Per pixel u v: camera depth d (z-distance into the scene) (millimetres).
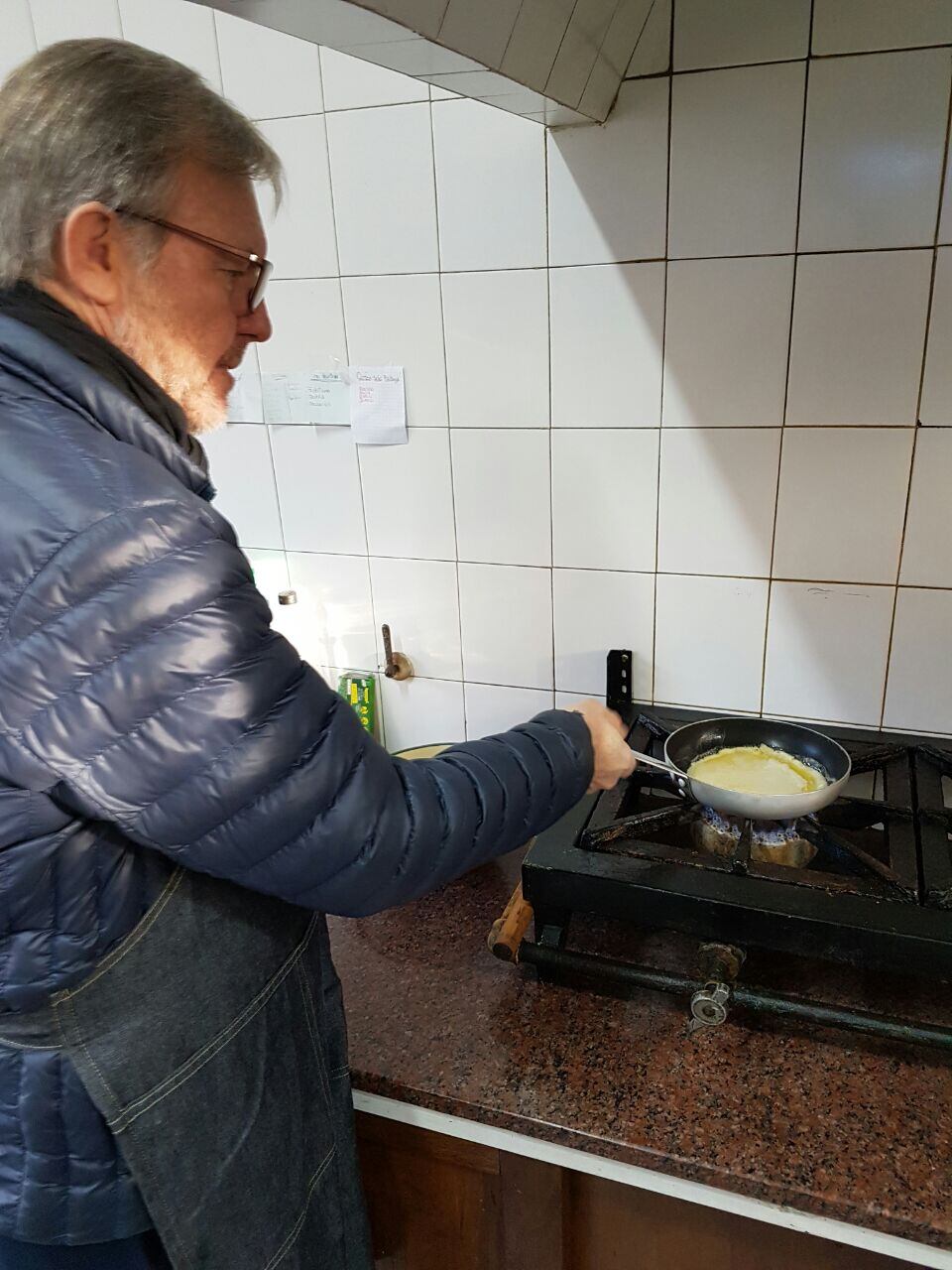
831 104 950
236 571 562
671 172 1026
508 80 770
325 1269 813
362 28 578
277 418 1325
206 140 615
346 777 580
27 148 570
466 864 656
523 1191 860
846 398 1049
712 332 1074
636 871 886
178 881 640
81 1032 617
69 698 520
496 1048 865
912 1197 704
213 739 531
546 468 1205
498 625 1315
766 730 1105
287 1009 744
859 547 1102
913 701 1144
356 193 1169
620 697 1255
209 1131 683
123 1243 712
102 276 605
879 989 904
